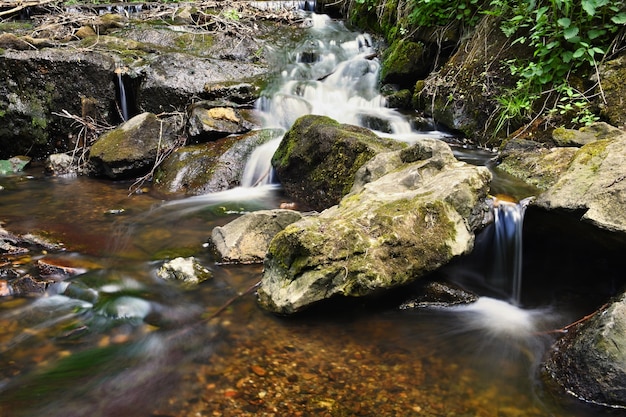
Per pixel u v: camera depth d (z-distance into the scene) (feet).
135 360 9.92
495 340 10.78
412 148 14.84
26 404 8.72
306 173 17.74
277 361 9.89
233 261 13.65
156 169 20.81
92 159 20.97
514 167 17.26
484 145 20.54
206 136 21.61
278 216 13.99
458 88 22.41
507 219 13.28
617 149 11.41
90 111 23.79
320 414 8.50
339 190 16.48
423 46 25.80
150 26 30.53
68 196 19.03
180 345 10.38
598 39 18.71
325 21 34.94
